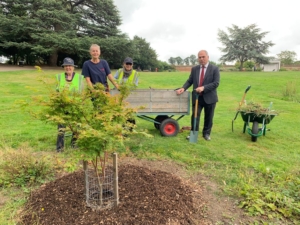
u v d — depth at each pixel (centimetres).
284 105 1018
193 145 499
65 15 2438
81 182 325
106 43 2548
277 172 388
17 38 2514
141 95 515
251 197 306
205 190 336
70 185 317
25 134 550
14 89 1168
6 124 625
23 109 247
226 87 1523
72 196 293
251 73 2556
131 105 513
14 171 344
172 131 554
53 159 410
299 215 279
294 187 326
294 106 998
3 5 2538
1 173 345
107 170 362
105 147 230
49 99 236
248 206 293
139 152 461
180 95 528
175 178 348
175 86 1538
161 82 1694
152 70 4662
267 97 1219
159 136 554
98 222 250
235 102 1084
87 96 250
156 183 323
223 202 307
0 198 305
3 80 1426
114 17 2853
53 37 2350
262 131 535
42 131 574
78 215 261
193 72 532
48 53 2472
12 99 941
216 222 268
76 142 232
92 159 246
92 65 473
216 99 524
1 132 555
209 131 548
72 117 237
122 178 334
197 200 304
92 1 2736
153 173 356
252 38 4203
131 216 259
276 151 491
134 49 2853
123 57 2831
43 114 237
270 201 300
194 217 271
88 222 250
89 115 242
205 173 388
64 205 277
